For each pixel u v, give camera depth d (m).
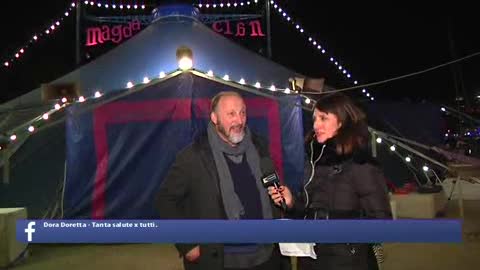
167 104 7.01
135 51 7.77
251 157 2.83
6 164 7.08
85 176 6.92
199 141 2.81
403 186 9.03
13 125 7.49
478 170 9.50
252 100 7.09
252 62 7.79
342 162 2.46
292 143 7.04
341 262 2.41
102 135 6.96
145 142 6.98
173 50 7.68
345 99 2.51
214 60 7.71
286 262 2.87
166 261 5.84
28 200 7.20
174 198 2.77
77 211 6.86
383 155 9.43
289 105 7.08
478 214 8.37
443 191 8.73
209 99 7.04
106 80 7.53
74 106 6.95
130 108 7.01
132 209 6.92
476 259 5.68
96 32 11.70
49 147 7.29
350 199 2.42
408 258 5.78
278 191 2.72
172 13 8.08
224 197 2.68
